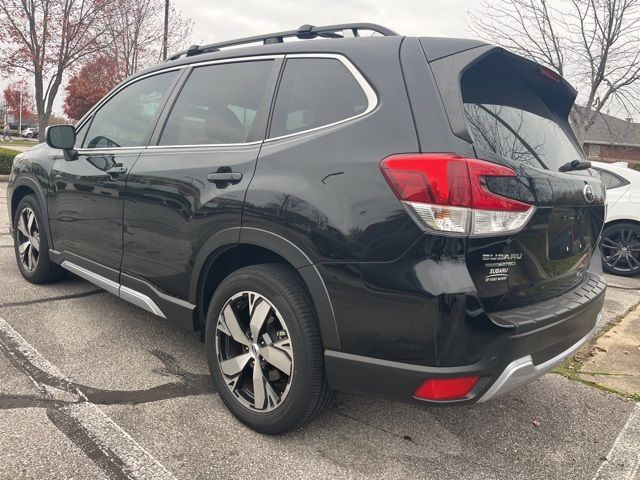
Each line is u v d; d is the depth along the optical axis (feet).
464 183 6.60
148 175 10.21
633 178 23.81
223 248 8.84
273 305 8.05
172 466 7.57
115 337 11.91
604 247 24.20
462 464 8.23
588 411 10.27
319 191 7.52
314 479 7.55
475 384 6.88
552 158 8.59
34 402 8.93
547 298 8.17
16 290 14.57
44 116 49.21
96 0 47.24
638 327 15.64
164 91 11.25
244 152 8.80
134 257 10.67
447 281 6.59
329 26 9.26
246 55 9.81
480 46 7.66
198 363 10.94
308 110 8.35
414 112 7.14
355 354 7.32
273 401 8.26
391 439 8.73
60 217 13.11
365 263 7.04
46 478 7.09
